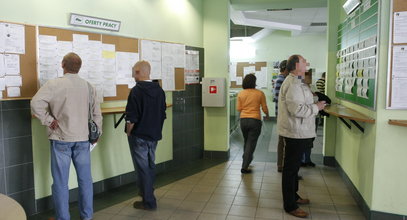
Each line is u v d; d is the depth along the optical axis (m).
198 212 3.03
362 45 3.16
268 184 3.81
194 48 4.74
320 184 3.82
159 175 4.20
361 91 3.14
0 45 2.65
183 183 3.87
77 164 2.71
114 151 3.72
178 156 4.65
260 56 9.54
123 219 2.88
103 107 3.53
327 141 4.64
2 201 1.18
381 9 2.59
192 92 4.79
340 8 4.42
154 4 4.05
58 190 2.61
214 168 4.50
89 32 3.33
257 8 5.27
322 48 9.18
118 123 3.52
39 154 2.97
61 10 3.07
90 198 2.80
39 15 2.91
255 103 4.14
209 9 4.85
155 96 2.96
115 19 3.57
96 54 3.41
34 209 2.96
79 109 2.61
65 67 2.62
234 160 4.95
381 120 2.63
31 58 2.86
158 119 3.00
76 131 2.60
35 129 2.93
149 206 3.07
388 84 2.58
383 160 2.66
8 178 2.76
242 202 3.27
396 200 2.65
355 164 3.36
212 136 5.04
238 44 9.61
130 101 2.88
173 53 4.37
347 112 3.27
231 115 7.16
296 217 2.90
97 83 3.45
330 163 4.65
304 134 2.78
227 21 4.80
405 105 2.56
